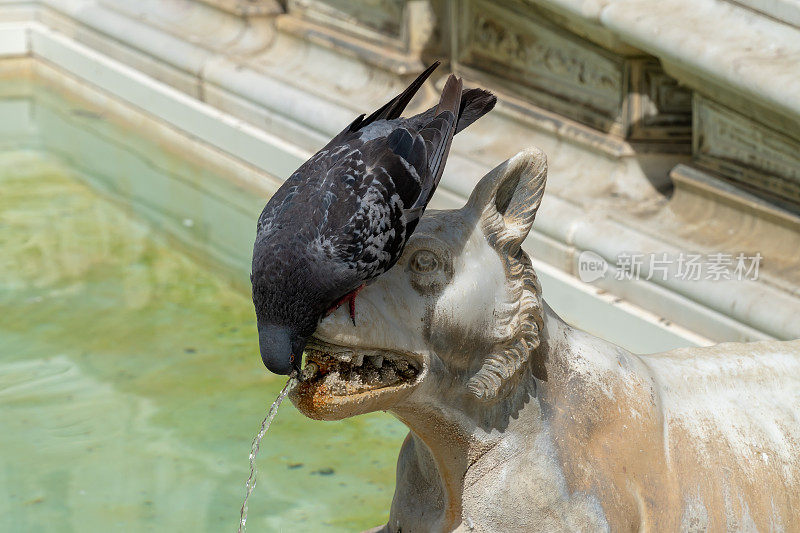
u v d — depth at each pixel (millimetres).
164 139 11836
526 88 8750
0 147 11906
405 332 3436
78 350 7816
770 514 3912
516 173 3619
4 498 6109
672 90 7809
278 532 5762
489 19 8938
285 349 3107
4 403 7133
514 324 3607
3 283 8820
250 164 10664
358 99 9859
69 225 9953
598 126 8141
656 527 3789
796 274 6617
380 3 9844
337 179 3191
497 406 3715
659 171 7875
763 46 6457
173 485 6230
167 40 11961
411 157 3299
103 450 6605
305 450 6602
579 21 7547
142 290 8727
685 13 6887
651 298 7086
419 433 3777
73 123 12586
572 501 3691
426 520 4035
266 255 3125
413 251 3480
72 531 5785
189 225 9945
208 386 7348
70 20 13617
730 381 4125
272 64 10906
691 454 3902
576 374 3836
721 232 7164
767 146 6867
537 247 7828
